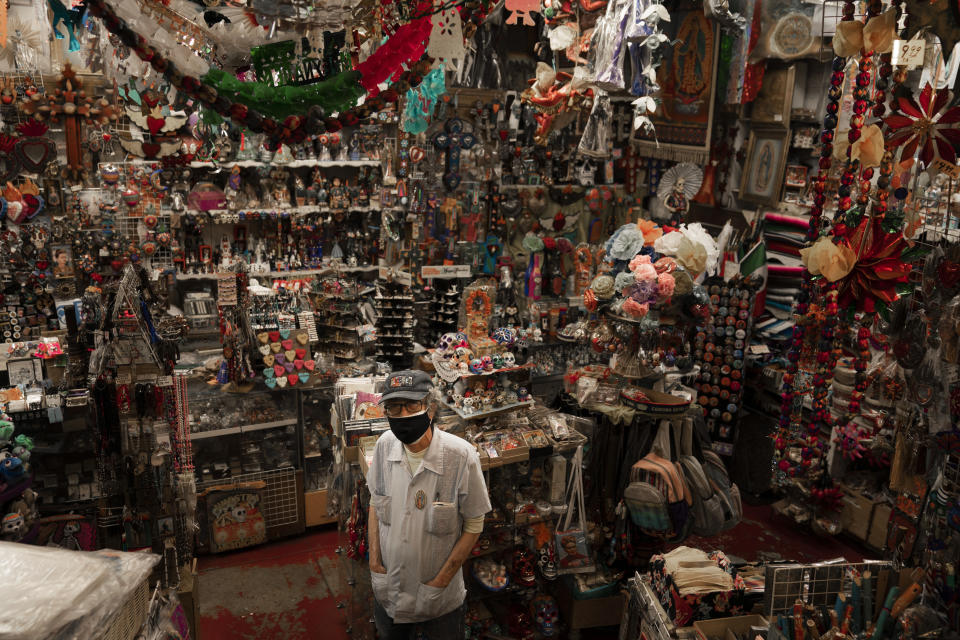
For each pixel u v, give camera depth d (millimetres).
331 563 4848
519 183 6355
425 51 2318
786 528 5504
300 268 6465
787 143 5879
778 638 2781
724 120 6582
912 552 3016
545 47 5934
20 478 3088
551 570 3838
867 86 2281
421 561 2848
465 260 6160
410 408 2711
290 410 5086
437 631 2967
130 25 2061
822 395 2707
